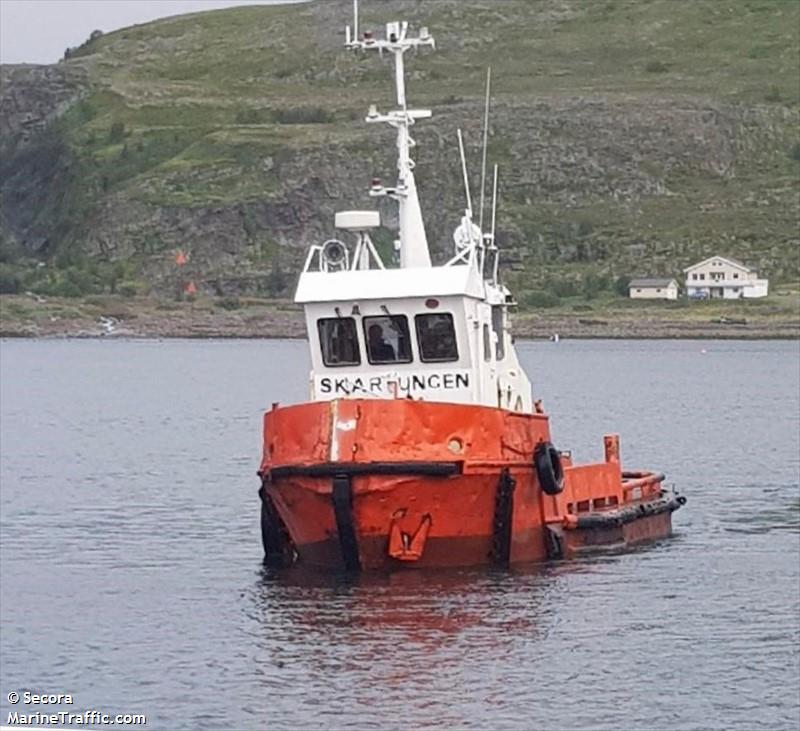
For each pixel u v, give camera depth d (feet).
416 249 218.18
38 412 629.92
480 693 163.12
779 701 161.89
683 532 261.85
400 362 210.18
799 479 358.64
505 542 208.64
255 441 481.05
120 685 168.45
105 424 562.66
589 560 223.51
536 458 215.92
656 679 167.84
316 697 162.50
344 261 215.10
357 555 203.41
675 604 199.52
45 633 192.03
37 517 301.84
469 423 202.28
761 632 187.42
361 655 176.04
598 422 542.16
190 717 157.48
